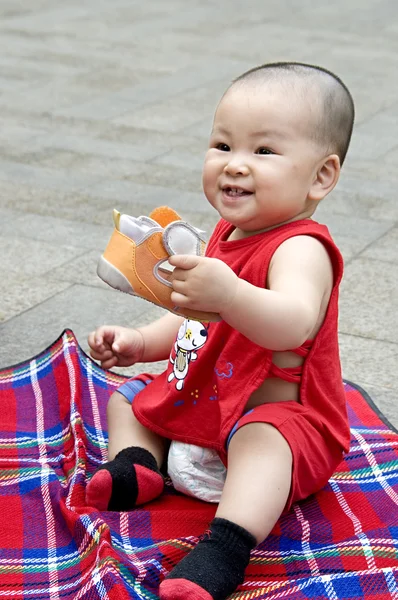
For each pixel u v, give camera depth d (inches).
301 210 108.2
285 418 103.7
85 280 188.2
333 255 106.0
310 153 105.5
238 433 103.3
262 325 96.9
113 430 118.2
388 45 454.3
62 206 230.2
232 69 389.7
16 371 141.2
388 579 95.3
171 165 267.0
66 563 99.7
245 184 104.4
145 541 104.0
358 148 289.0
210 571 92.4
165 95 345.1
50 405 133.6
